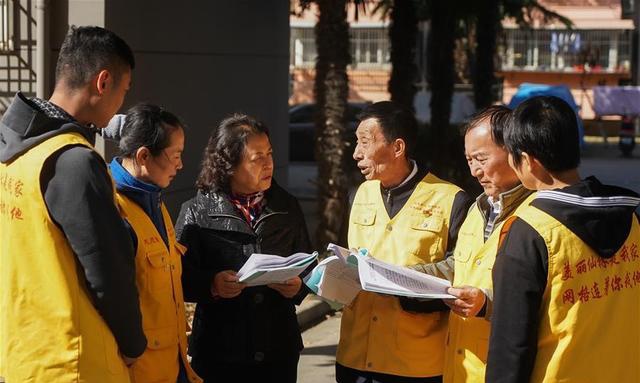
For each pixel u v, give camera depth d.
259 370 4.30
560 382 3.02
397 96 15.34
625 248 3.12
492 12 18.11
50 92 8.57
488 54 18.89
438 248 4.05
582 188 3.06
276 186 4.38
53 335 3.13
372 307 4.14
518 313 2.98
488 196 3.69
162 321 3.75
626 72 37.31
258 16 12.19
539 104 3.12
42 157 3.11
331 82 10.06
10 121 3.20
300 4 12.45
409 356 4.07
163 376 3.76
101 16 8.55
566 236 3.00
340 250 3.81
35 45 8.65
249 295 4.21
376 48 37.56
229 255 4.19
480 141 3.58
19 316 3.16
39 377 3.13
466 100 24.89
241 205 4.27
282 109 13.31
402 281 3.49
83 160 3.09
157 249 3.74
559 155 3.07
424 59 29.53
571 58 37.59
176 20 9.87
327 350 7.46
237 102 11.54
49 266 3.12
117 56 3.31
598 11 37.47
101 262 3.09
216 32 10.85
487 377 3.04
